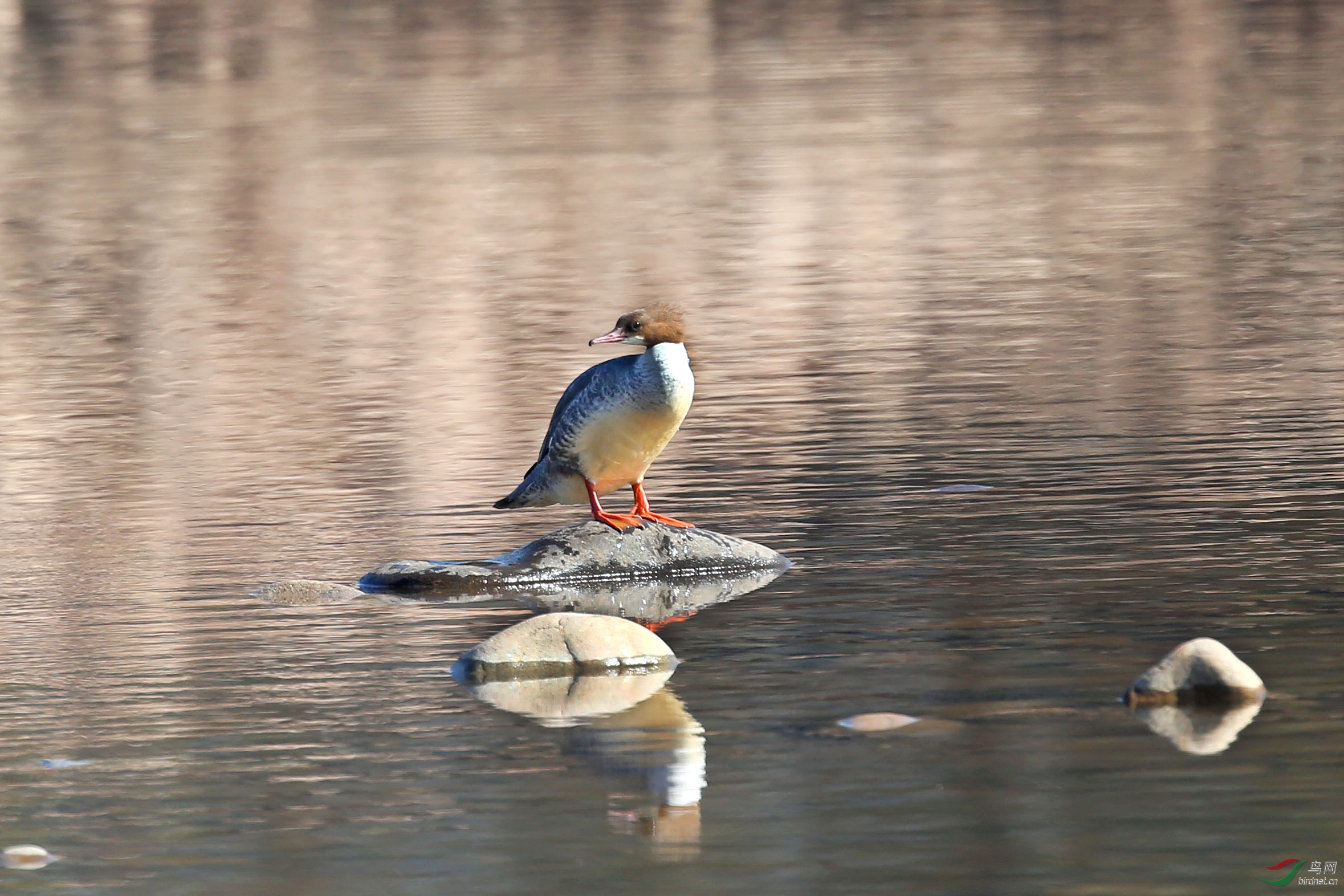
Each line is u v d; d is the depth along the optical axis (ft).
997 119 151.02
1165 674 28.60
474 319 79.87
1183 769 25.52
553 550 39.29
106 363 72.08
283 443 56.29
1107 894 21.86
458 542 43.06
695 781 25.93
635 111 162.30
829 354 68.08
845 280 86.84
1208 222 99.66
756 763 26.50
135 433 58.75
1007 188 115.85
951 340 70.28
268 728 28.99
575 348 71.92
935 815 24.34
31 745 28.43
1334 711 27.66
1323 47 193.77
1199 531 40.42
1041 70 186.60
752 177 123.34
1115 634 32.50
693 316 78.13
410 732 28.60
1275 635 31.96
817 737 27.53
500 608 37.01
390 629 35.29
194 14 242.17
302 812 25.30
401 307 83.66
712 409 58.54
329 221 111.24
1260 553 38.17
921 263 91.20
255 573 40.40
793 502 45.55
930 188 116.98
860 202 111.65
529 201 116.67
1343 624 32.50
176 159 141.49
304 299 86.94
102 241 106.22
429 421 59.06
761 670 31.24
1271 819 23.75
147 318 82.74
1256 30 210.59
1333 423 52.42
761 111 160.04
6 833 24.80
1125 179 118.21
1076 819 23.99
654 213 110.11
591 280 89.30
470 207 114.93
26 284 92.84
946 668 30.83
